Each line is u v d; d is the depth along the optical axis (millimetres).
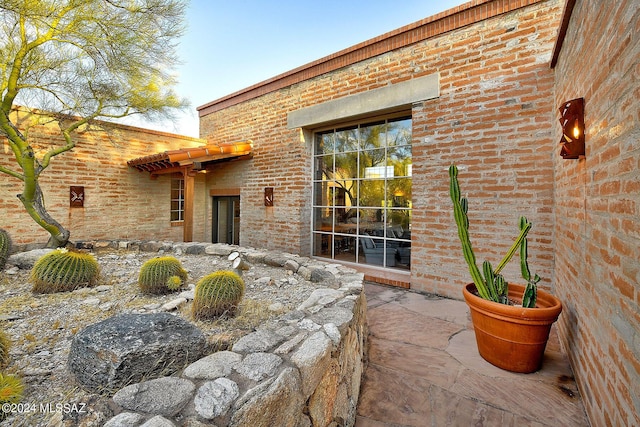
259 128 6672
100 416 1056
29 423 1122
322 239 6047
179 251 5152
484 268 2648
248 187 6953
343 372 1830
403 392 2160
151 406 1071
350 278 3209
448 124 4141
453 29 4086
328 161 5961
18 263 3842
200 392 1155
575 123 2166
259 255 4500
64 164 6137
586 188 2055
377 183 5230
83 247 5332
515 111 3658
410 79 4469
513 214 3684
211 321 2352
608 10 1641
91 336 1444
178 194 8055
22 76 4277
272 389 1205
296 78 5887
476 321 2572
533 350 2303
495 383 2240
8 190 5469
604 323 1650
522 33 3609
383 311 3695
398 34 4520
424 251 4383
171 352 1479
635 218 1286
